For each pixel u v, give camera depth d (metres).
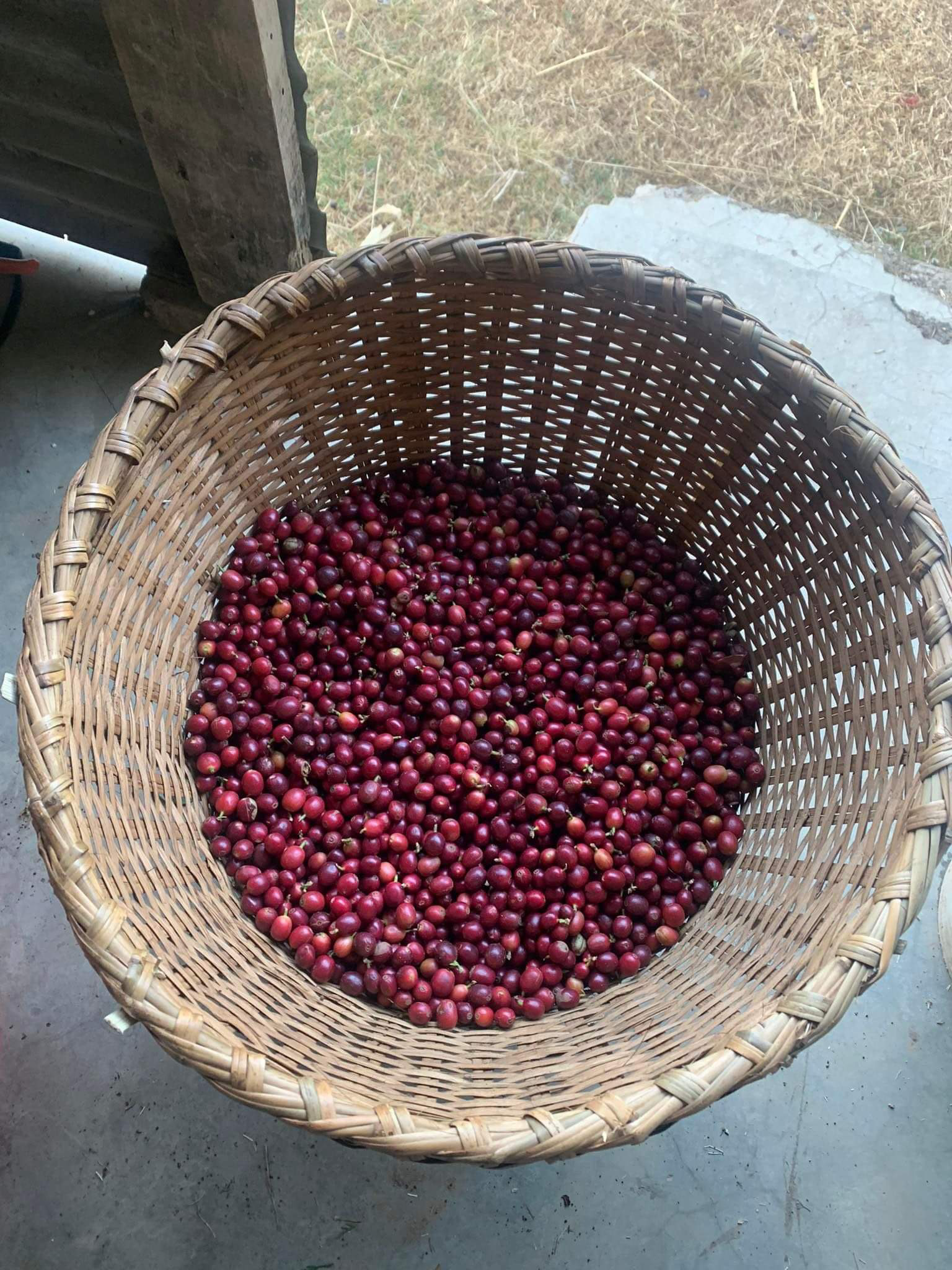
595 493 0.66
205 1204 0.56
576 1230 0.56
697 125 0.86
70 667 0.44
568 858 0.55
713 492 0.60
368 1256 0.55
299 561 0.60
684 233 0.82
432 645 0.60
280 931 0.52
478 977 0.53
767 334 0.50
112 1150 0.57
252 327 0.49
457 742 0.58
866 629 0.52
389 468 0.65
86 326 0.79
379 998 0.52
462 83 0.86
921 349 0.79
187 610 0.56
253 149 0.60
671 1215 0.56
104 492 0.45
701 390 0.56
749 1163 0.58
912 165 0.85
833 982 0.40
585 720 0.59
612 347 0.56
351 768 0.58
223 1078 0.38
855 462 0.50
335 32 0.87
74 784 0.42
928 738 0.45
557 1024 0.52
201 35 0.53
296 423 0.57
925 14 0.90
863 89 0.88
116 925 0.39
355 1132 0.37
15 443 0.74
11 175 0.74
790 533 0.57
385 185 0.83
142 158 0.67
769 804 0.56
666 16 0.89
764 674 0.60
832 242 0.82
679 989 0.51
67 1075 0.58
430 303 0.54
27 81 0.65
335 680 0.60
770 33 0.89
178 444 0.50
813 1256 0.56
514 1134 0.38
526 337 0.57
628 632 0.62
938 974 0.62
